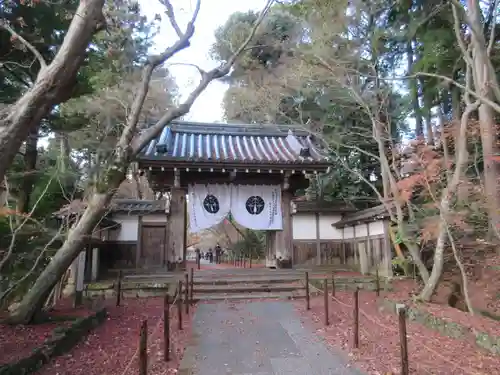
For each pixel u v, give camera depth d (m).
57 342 5.05
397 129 14.97
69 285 10.03
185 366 4.99
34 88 3.91
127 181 22.69
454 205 8.40
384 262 11.69
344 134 14.17
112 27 7.62
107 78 9.63
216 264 24.22
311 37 11.59
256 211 12.96
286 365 5.05
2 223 7.39
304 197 20.80
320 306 8.82
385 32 11.28
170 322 7.39
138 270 12.61
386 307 8.35
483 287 8.53
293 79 12.84
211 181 12.87
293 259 14.27
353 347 5.72
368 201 16.83
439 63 10.30
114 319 7.57
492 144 7.96
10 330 5.47
